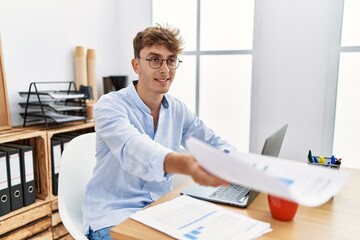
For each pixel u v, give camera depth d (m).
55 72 2.22
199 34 2.45
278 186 0.54
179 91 2.59
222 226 0.87
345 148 2.08
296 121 2.13
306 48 2.05
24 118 1.95
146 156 0.89
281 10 2.09
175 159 0.79
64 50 2.28
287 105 2.15
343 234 0.85
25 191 1.76
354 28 1.96
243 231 0.84
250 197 1.06
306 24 2.03
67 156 1.35
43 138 1.81
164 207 0.99
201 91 2.50
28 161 1.76
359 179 1.31
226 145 1.44
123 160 1.00
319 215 0.97
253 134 2.29
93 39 2.49
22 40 2.00
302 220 0.94
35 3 2.05
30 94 1.95
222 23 2.36
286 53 2.11
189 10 2.47
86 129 2.18
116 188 1.29
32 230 1.79
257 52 2.20
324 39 2.00
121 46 2.72
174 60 1.32
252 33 2.26
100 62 2.58
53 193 1.90
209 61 2.44
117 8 2.70
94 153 1.47
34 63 2.08
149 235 0.82
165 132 1.41
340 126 2.07
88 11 2.43
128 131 1.03
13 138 1.63
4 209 1.65
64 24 2.26
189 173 0.73
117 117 1.13
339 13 1.94
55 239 1.92
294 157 2.16
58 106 2.02
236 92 2.37
